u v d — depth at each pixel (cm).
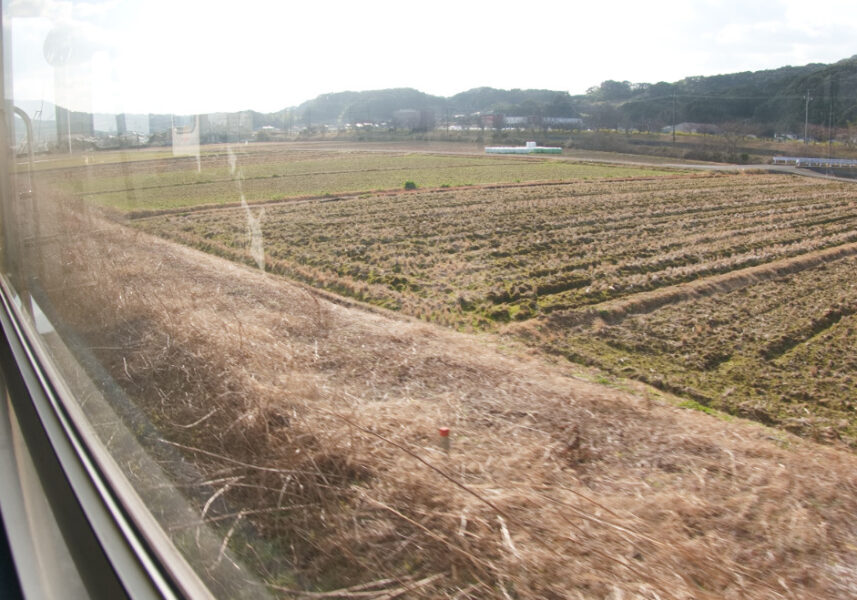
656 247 1000
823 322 540
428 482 301
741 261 722
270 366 483
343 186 2284
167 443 323
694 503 283
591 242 1180
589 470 336
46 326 472
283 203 2009
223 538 236
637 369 564
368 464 324
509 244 1306
